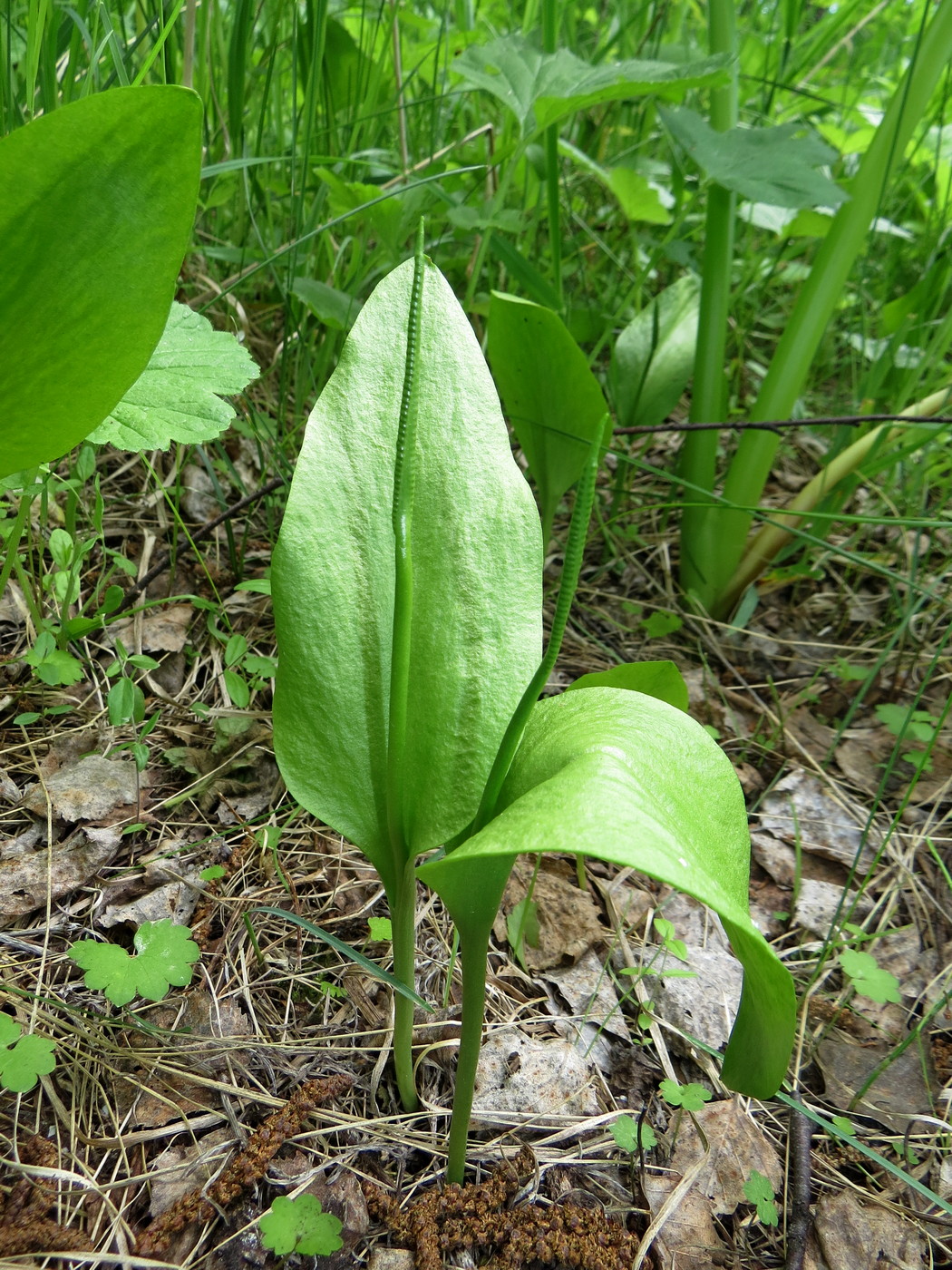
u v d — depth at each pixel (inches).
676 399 17.6
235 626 14.4
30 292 7.3
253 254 16.0
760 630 17.9
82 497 14.5
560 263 16.5
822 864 13.5
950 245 18.8
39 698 12.8
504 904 12.0
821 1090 10.8
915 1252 9.4
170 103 6.7
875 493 20.3
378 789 7.7
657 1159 9.8
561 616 6.4
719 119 15.8
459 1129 8.7
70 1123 9.0
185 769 12.5
